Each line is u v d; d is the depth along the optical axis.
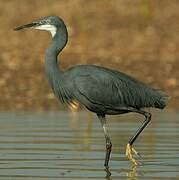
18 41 26.98
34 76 23.12
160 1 29.77
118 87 14.00
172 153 14.27
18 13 29.64
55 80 14.19
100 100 14.00
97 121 18.41
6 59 24.81
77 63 24.67
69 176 12.28
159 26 27.97
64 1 30.50
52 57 14.28
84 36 27.25
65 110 20.42
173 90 22.06
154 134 16.42
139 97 14.16
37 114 19.62
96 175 12.41
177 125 17.67
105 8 29.67
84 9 29.66
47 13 29.47
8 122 18.11
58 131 16.78
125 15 28.92
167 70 23.62
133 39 26.92
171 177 12.23
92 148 14.84
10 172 12.55
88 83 13.88
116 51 25.75
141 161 13.59
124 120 18.67
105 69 14.18
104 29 27.86
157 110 20.33
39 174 12.40
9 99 21.36
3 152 14.30
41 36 27.52
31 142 15.36
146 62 24.41
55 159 13.69
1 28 28.31
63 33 14.41
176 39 26.81
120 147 15.03
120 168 13.01
